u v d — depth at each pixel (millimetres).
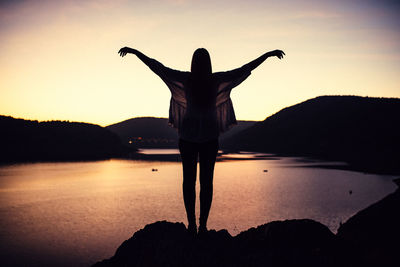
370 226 11633
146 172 153000
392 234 9656
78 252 48281
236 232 53312
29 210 77062
